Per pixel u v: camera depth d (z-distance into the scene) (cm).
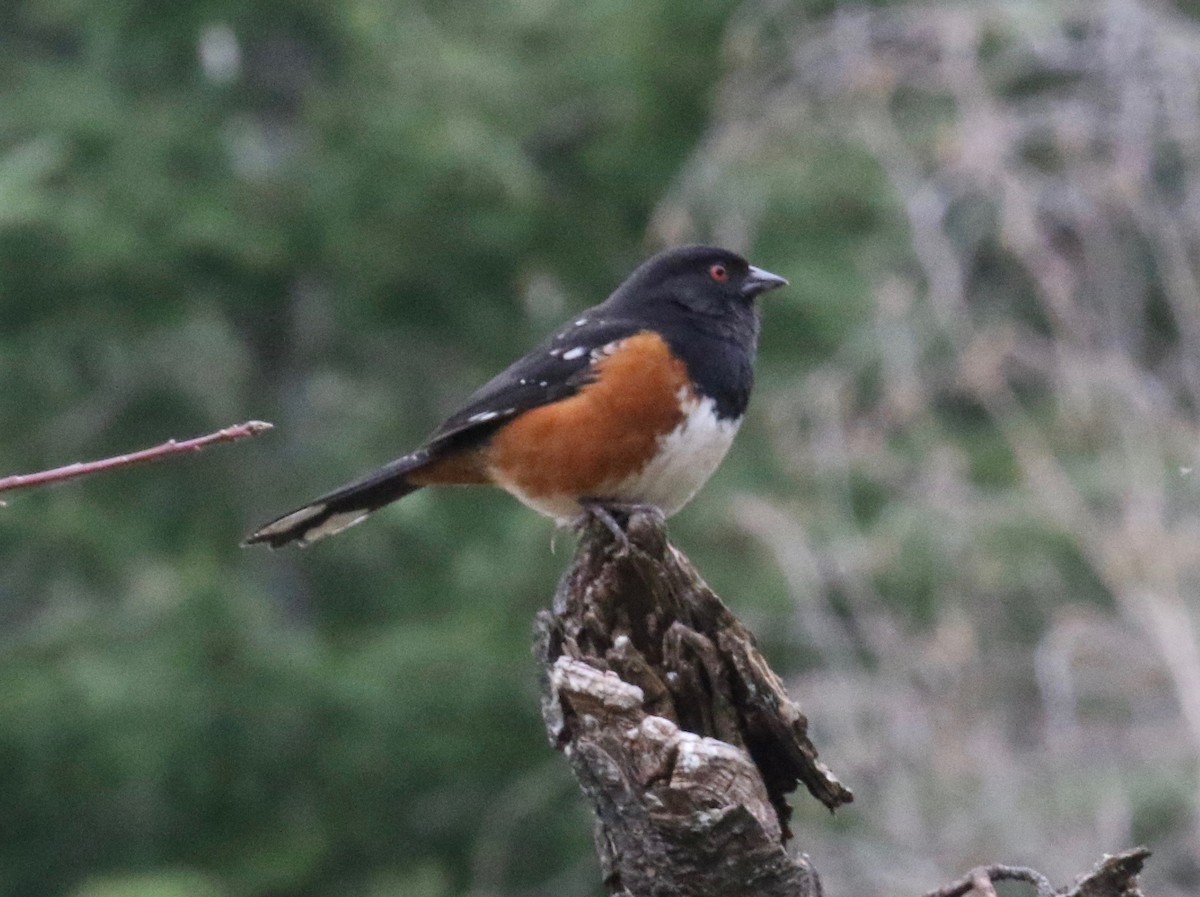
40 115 1611
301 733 1552
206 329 1756
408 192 1602
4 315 1622
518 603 1585
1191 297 1169
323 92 1645
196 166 1620
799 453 1246
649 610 582
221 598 1552
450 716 1549
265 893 1557
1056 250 1209
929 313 1240
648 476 773
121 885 1462
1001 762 1115
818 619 1202
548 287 1703
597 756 533
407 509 1594
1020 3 1229
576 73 1752
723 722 569
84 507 1678
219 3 1605
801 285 1539
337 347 1764
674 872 532
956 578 1197
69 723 1525
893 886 1074
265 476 1722
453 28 1797
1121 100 1221
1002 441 1400
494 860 1527
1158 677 1155
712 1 1583
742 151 1304
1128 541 1099
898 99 1469
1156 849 1136
